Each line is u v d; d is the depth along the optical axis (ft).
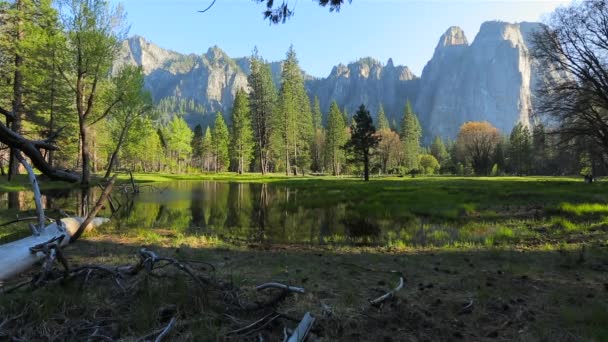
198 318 10.98
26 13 69.36
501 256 22.06
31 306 10.93
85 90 81.41
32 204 48.55
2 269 15.24
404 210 49.29
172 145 255.09
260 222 41.09
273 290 14.29
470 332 10.96
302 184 118.52
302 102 248.32
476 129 294.87
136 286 13.10
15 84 78.28
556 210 45.37
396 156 293.64
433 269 18.80
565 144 98.07
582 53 86.48
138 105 81.10
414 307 12.73
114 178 26.53
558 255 22.34
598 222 36.27
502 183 110.01
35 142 20.20
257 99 222.89
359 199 64.54
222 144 268.62
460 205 52.47
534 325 11.39
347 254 23.39
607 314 11.66
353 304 12.78
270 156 241.76
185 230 33.53
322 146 288.30
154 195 74.90
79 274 13.66
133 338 9.78
